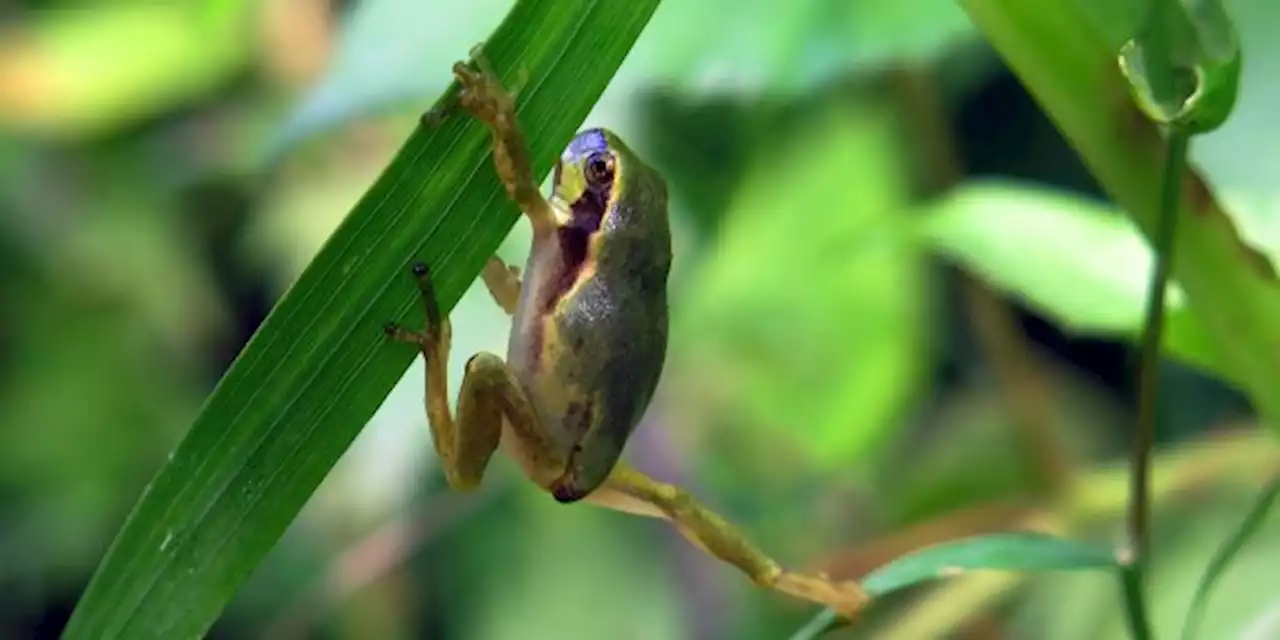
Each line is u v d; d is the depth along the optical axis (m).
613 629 0.66
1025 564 0.41
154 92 0.70
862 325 0.63
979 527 0.56
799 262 0.62
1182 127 0.39
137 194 0.77
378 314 0.38
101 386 0.79
